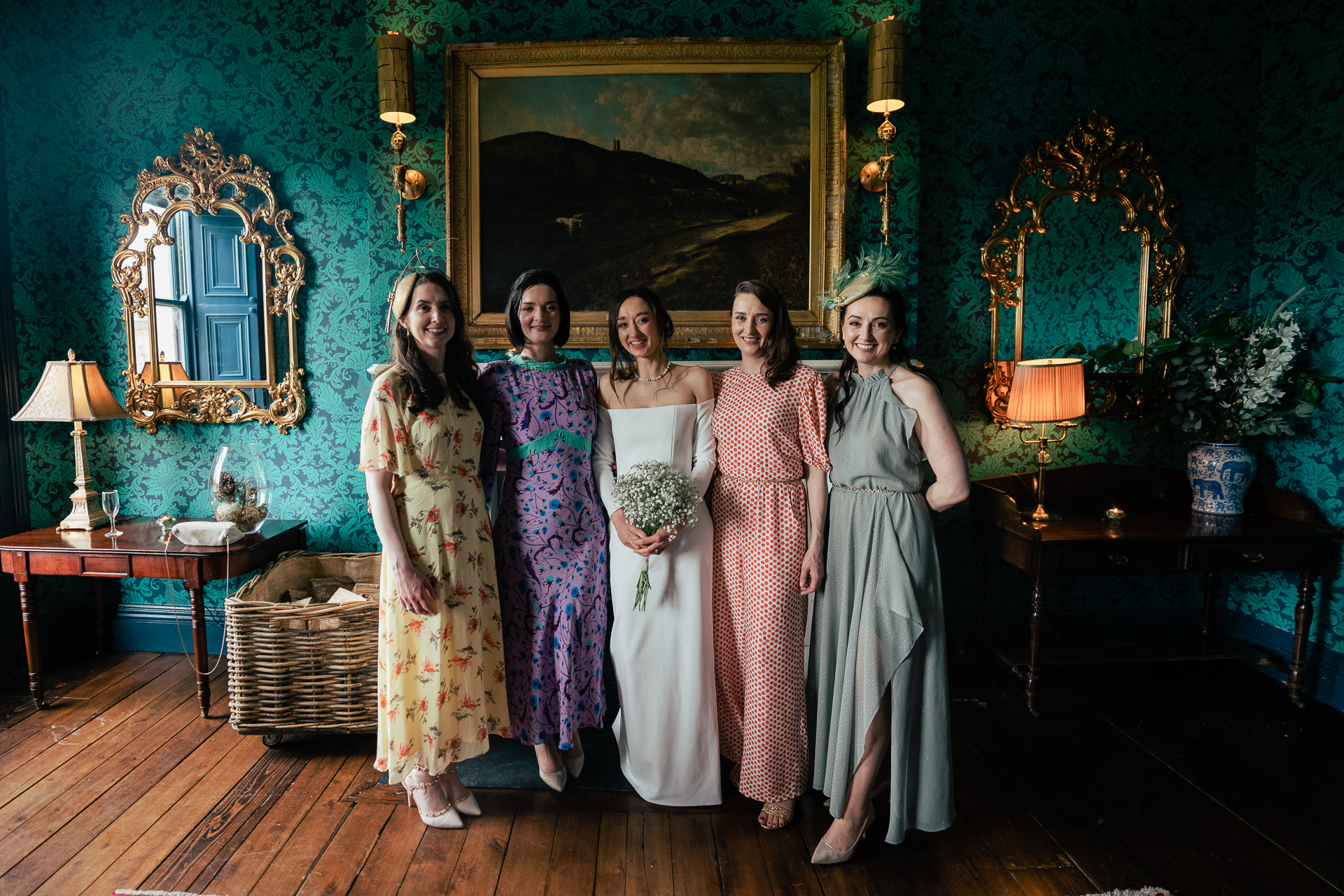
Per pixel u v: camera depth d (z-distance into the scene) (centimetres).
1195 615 344
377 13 306
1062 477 332
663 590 205
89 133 319
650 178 307
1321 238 294
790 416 204
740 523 208
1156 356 313
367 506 326
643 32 304
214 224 319
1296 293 301
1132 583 342
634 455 212
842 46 295
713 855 193
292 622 235
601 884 182
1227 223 330
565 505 209
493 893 179
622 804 217
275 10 310
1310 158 298
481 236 309
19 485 311
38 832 202
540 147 306
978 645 327
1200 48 322
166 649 337
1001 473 336
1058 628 340
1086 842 200
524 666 212
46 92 318
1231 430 302
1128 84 323
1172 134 325
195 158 315
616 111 305
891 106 285
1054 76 321
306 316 321
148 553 267
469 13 304
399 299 192
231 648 237
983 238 326
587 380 216
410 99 289
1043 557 270
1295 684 282
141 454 330
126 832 202
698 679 208
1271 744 255
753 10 302
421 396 188
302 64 312
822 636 202
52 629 325
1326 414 293
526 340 215
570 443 211
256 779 230
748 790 204
